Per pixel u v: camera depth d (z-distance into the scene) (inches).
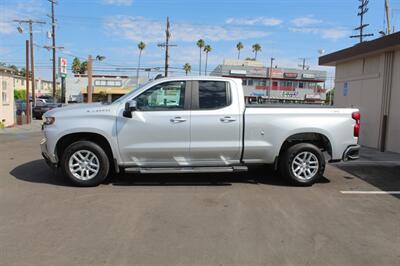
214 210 229.6
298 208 236.4
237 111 282.4
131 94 283.0
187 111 279.7
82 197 254.1
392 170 358.3
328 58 629.0
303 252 172.1
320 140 300.0
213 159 286.0
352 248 177.5
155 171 277.9
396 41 440.1
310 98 3516.2
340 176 331.0
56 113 279.9
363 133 546.3
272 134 285.3
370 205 245.8
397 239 189.2
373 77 520.4
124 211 226.1
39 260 161.3
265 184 296.2
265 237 188.5
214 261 161.9
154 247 175.5
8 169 341.1
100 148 278.1
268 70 3432.6
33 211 224.4
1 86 858.1
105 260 161.9
